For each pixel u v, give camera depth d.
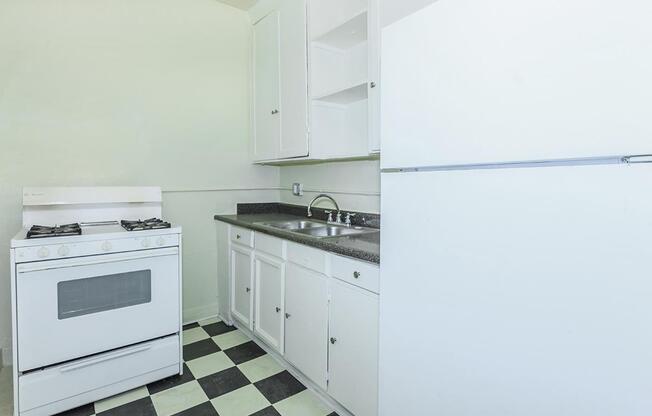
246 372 2.03
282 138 2.53
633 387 0.72
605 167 0.74
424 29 1.10
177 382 1.93
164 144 2.59
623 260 0.73
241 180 2.98
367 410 1.47
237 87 2.93
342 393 1.61
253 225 2.29
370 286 1.43
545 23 0.82
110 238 1.75
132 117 2.44
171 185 2.63
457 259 1.03
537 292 0.86
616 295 0.74
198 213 2.79
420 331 1.15
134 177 2.47
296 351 1.93
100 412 1.67
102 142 2.33
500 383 0.93
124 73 2.40
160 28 2.53
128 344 1.81
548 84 0.82
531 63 0.85
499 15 0.91
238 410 1.70
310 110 2.26
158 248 1.90
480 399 0.98
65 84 2.19
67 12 2.18
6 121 2.03
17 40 2.04
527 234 0.87
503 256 0.92
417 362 1.16
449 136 1.04
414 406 1.18
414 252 1.16
